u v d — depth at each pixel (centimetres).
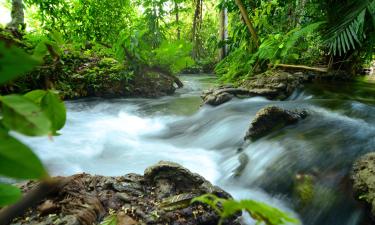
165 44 668
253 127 333
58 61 55
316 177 240
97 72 655
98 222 163
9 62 18
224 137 375
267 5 666
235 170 293
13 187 29
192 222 174
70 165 303
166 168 207
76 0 933
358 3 475
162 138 416
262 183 262
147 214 174
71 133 407
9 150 21
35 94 41
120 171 297
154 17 804
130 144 381
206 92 544
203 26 1427
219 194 195
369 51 586
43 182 31
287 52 583
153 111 549
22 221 152
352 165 230
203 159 332
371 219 188
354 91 496
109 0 944
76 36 867
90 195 179
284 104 432
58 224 149
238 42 757
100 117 509
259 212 32
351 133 291
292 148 280
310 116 353
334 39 471
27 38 557
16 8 690
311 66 628
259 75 564
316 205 224
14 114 25
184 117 502
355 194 202
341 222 206
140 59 655
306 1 591
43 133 25
